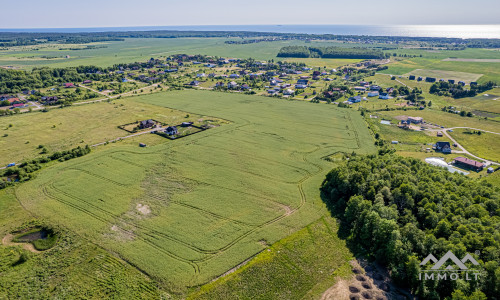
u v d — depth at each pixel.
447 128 148.75
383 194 78.75
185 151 117.12
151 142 125.88
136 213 80.06
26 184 93.88
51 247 68.81
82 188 91.56
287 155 114.81
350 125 148.25
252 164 107.38
